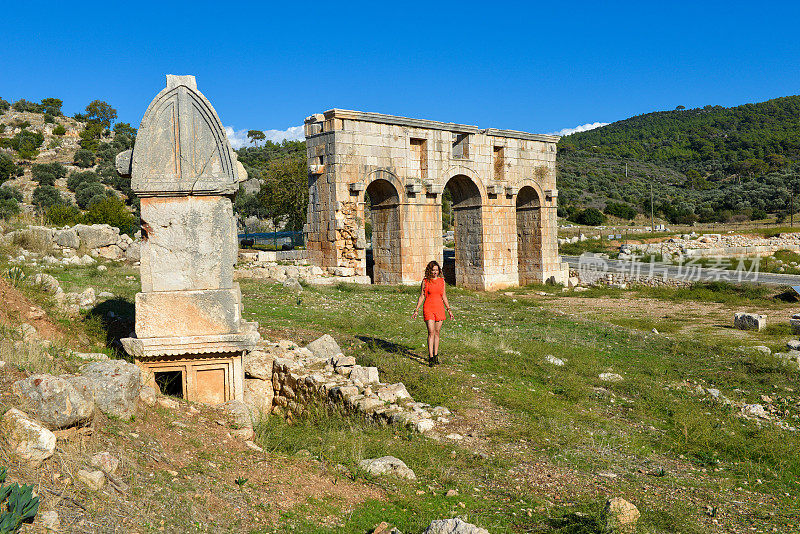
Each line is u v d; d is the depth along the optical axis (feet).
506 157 104.01
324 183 88.02
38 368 18.26
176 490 14.84
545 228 109.81
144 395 20.24
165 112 24.04
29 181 272.72
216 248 24.79
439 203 95.45
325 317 48.98
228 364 25.02
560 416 28.25
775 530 17.90
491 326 52.70
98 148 328.08
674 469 23.43
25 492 11.22
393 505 17.17
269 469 18.11
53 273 58.23
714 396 33.73
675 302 87.30
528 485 20.27
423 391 29.68
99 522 12.32
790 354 45.52
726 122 583.99
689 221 272.51
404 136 91.66
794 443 26.78
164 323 24.14
